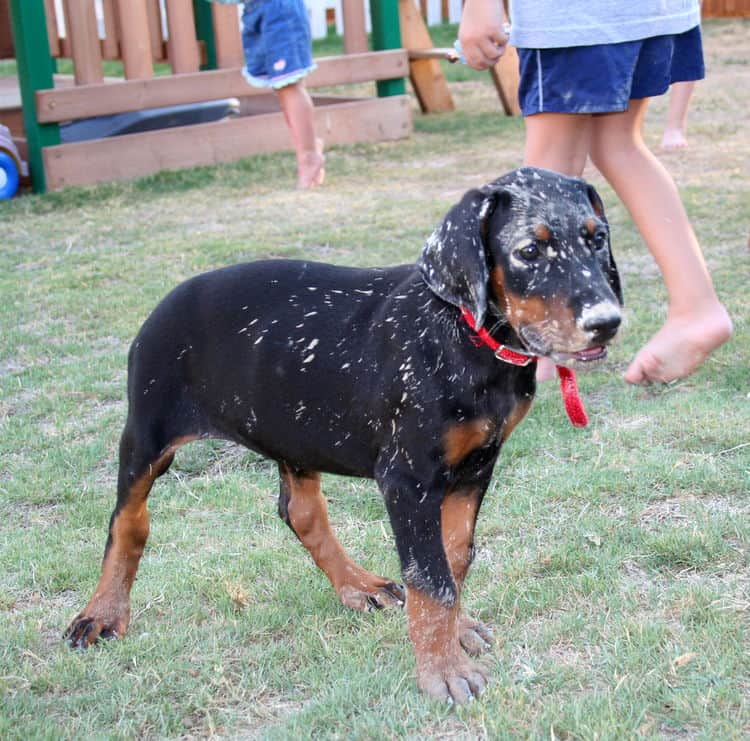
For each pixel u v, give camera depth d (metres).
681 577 2.10
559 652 1.96
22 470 2.54
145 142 4.73
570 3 2.33
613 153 2.43
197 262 3.51
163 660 1.99
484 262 1.81
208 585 2.15
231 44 4.95
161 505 2.40
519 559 2.16
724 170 4.13
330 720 1.85
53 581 2.19
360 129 5.23
